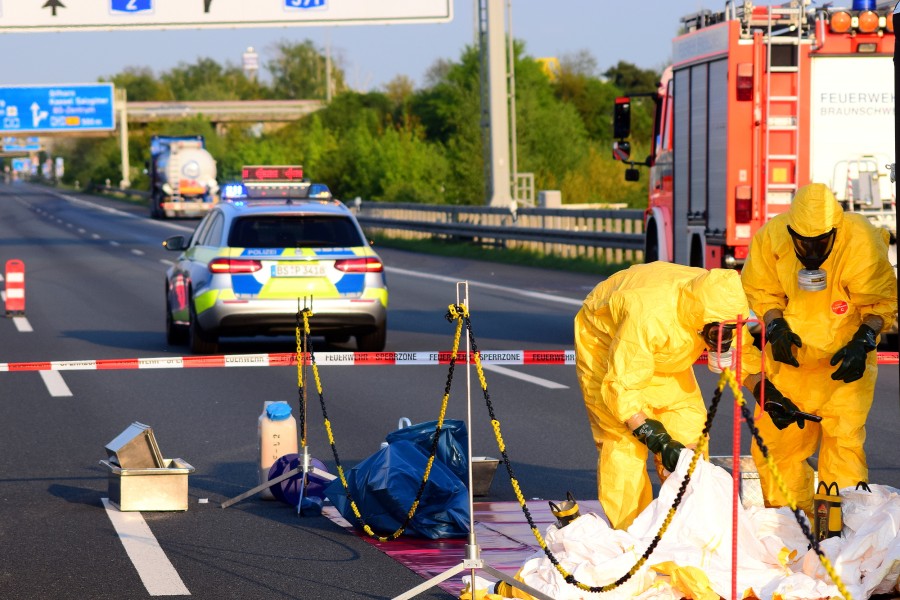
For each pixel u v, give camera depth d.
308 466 26.59
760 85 47.75
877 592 18.59
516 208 110.88
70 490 28.69
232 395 42.50
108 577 21.61
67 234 176.50
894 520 18.38
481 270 100.12
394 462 24.47
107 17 99.19
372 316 51.38
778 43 47.69
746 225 47.94
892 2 49.06
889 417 37.09
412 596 19.33
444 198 184.50
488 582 20.02
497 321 64.94
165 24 99.94
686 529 18.80
